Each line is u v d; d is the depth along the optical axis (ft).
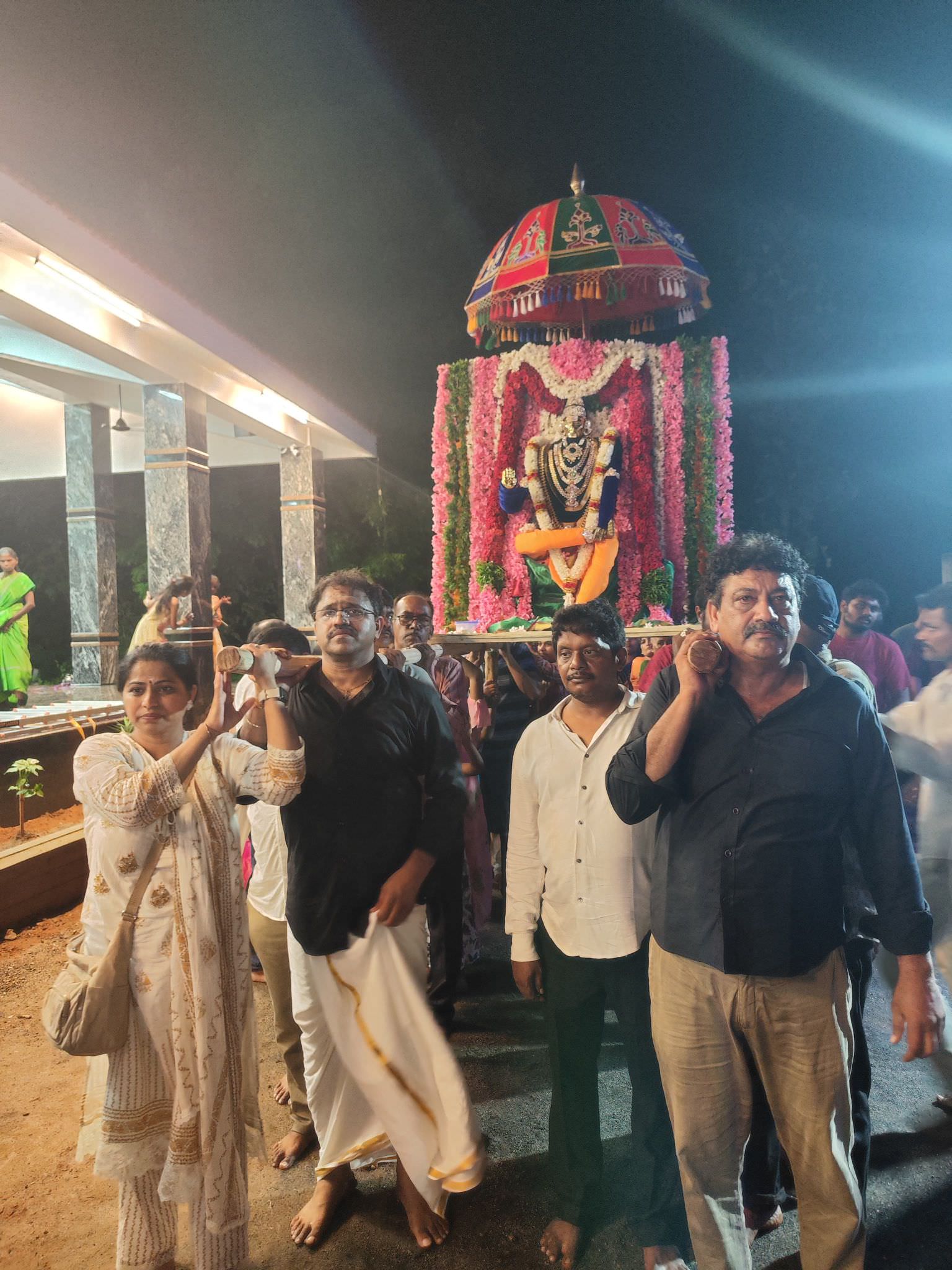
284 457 42.52
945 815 10.32
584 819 8.46
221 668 7.70
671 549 22.52
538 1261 8.37
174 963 7.39
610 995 8.49
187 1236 9.07
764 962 6.78
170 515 30.71
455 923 11.62
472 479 23.24
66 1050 7.23
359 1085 8.58
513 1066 12.01
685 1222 8.21
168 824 7.57
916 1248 8.35
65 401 37.50
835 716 6.95
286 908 8.76
